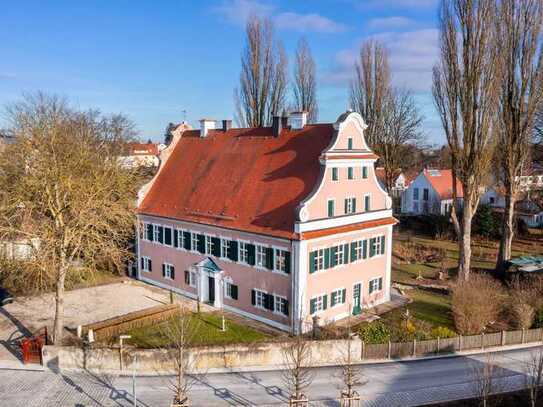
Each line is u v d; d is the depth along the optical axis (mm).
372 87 62281
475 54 40531
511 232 49312
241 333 33312
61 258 31453
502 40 44281
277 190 36188
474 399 24562
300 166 36156
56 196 32781
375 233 39250
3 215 32219
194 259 40906
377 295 40312
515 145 47031
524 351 31281
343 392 23891
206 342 30781
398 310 38844
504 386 25953
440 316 37562
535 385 24125
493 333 31906
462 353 30984
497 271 50000
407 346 30062
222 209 38750
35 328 34281
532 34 43656
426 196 83938
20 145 33969
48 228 32625
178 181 45250
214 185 41469
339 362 29203
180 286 42719
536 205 75250
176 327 28844
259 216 35656
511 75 45469
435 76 43719
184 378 26531
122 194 42625
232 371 27781
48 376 26906
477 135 41938
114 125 71375
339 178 35312
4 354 29766
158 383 26188
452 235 69312
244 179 39406
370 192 38719
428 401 24391
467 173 43000
